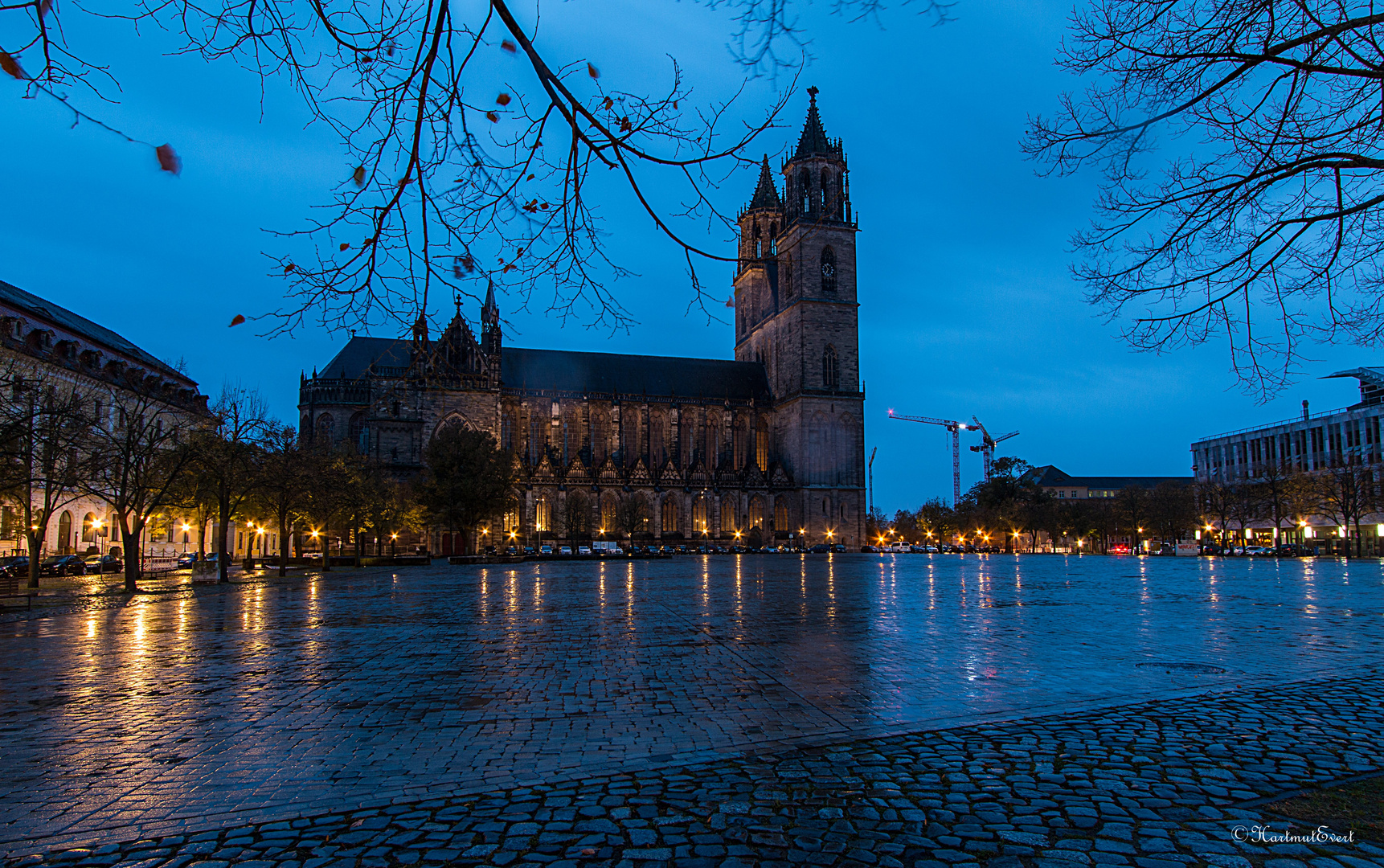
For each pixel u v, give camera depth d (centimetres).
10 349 5162
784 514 14775
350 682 1447
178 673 1570
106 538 7650
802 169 15138
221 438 5231
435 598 3575
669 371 16075
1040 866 627
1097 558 11156
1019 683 1386
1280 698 1239
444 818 753
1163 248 909
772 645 1886
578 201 668
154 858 667
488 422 12275
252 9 529
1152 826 709
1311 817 725
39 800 815
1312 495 9419
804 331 14788
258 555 10988
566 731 1074
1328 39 787
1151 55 830
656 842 687
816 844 680
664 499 14362
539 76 594
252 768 916
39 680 1506
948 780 850
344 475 6838
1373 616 2492
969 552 15950
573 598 3481
